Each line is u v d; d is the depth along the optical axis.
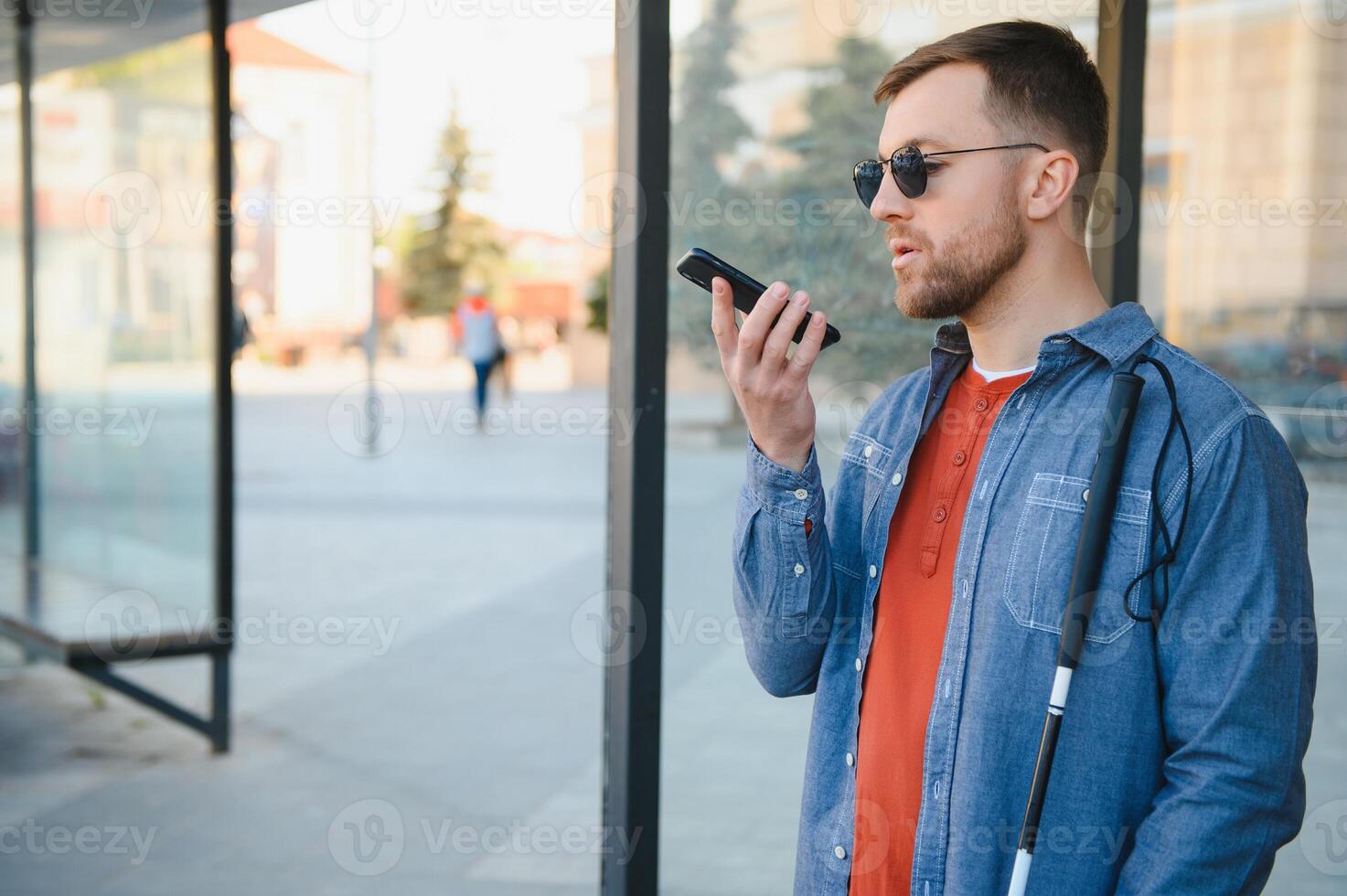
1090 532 1.23
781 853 2.46
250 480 11.25
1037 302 1.38
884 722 1.40
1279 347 2.62
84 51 4.81
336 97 25.55
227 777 4.14
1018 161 1.36
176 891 3.25
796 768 2.48
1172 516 1.22
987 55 1.36
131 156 4.68
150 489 4.61
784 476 1.44
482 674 5.34
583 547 8.12
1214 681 1.18
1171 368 1.28
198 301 4.48
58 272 5.12
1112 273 2.37
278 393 22.77
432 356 34.28
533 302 36.75
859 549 1.54
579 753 4.38
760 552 1.48
